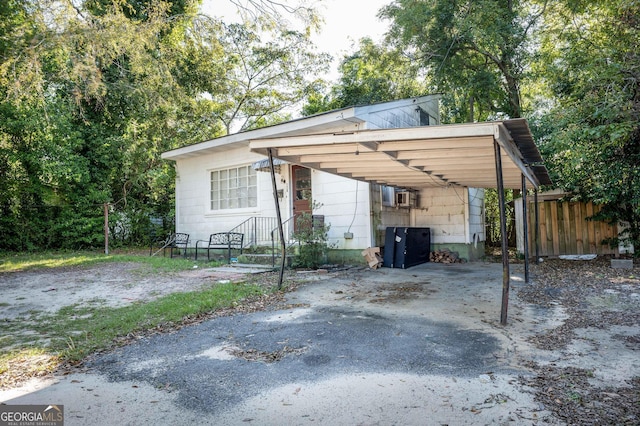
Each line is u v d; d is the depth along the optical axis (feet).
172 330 15.19
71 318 17.16
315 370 11.13
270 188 37.22
